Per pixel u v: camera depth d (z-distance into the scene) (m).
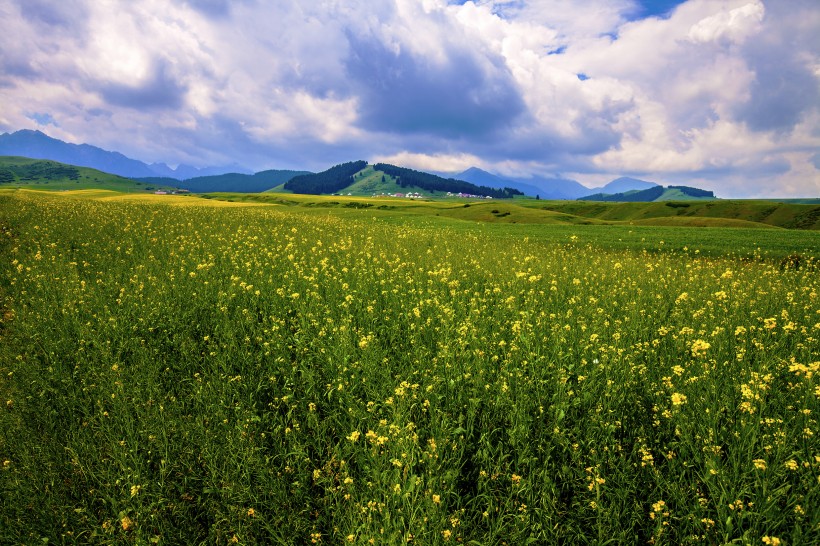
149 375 6.34
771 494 3.49
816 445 3.92
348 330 7.29
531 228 45.06
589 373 5.65
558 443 4.61
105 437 5.27
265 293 10.22
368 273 12.77
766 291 11.26
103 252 15.05
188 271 12.34
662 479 4.08
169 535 4.19
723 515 3.51
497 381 5.52
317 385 6.16
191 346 7.52
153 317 8.44
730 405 4.62
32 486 4.65
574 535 3.90
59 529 4.31
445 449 4.64
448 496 4.19
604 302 10.16
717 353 6.07
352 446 4.80
